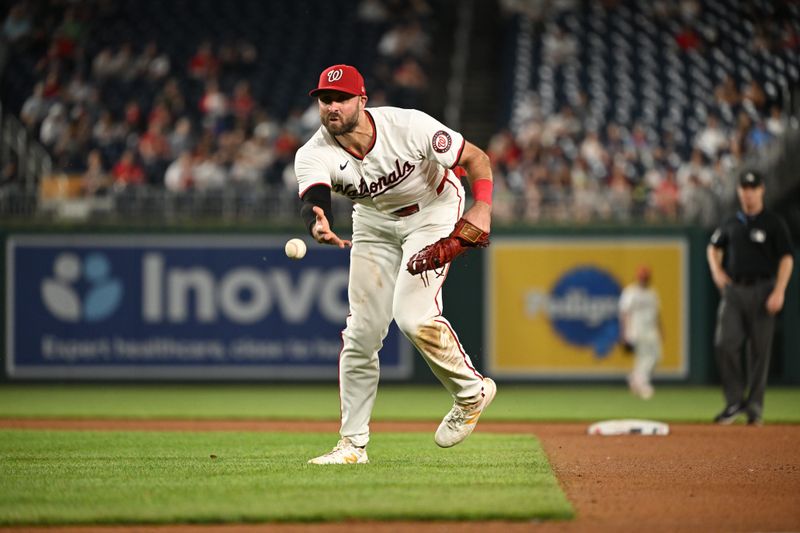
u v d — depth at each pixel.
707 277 59.66
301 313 61.66
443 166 20.92
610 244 60.12
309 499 18.05
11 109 77.06
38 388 60.81
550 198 61.16
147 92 79.25
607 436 32.44
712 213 59.44
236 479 20.72
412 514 16.64
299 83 82.81
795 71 70.88
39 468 23.11
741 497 19.05
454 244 20.31
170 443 29.88
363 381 23.02
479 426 37.41
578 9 88.12
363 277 22.28
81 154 70.31
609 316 60.06
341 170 20.94
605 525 16.20
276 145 71.44
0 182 65.81
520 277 60.47
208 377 61.69
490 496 18.38
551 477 20.97
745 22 79.00
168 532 15.91
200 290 61.91
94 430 35.38
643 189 61.81
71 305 61.94
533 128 70.44
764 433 33.56
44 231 61.84
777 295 36.50
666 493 19.52
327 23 90.31
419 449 27.39
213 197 62.22
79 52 81.50
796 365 59.41
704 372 59.59
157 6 89.75
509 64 84.69
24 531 16.06
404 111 20.94
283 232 61.62
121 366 61.97
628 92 78.12
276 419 41.34
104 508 17.42
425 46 89.00
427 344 21.50
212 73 81.88
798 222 58.75
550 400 52.66
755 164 58.06
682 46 81.06
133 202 62.25
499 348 60.47
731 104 72.69
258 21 90.12
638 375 51.53
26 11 82.56
